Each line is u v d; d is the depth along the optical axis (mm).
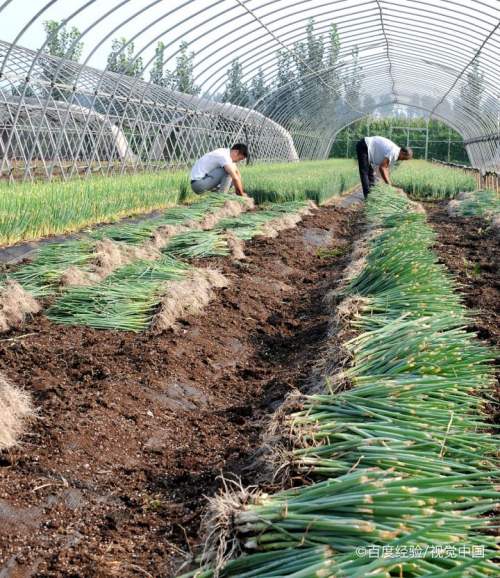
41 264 7336
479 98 28734
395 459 3209
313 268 9945
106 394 4820
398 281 6305
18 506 3590
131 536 3451
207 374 5637
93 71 19391
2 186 13203
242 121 29688
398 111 45375
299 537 2752
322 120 40062
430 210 16688
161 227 9617
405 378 4148
